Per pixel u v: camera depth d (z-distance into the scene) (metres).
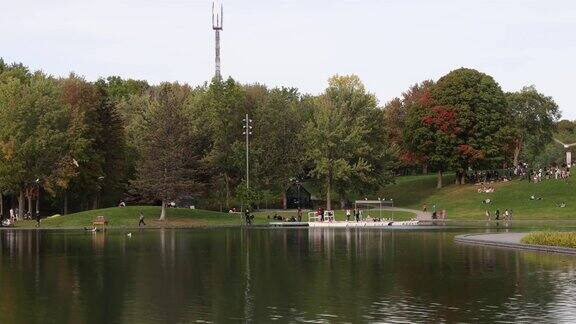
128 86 170.75
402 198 117.19
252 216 91.31
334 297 24.03
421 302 22.84
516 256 38.72
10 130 91.88
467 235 54.50
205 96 114.50
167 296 24.50
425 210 103.00
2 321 20.11
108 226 83.62
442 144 114.50
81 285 27.56
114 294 25.06
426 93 121.06
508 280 28.16
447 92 115.12
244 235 63.72
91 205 112.00
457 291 25.20
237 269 33.00
